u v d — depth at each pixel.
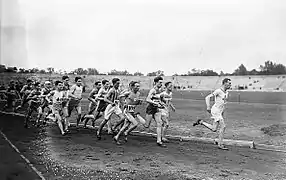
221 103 7.80
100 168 5.91
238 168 5.90
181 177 5.36
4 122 12.30
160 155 6.98
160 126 8.12
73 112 16.91
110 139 8.93
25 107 17.67
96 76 66.00
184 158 6.68
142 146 7.96
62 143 8.19
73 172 5.66
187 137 8.85
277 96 38.91
